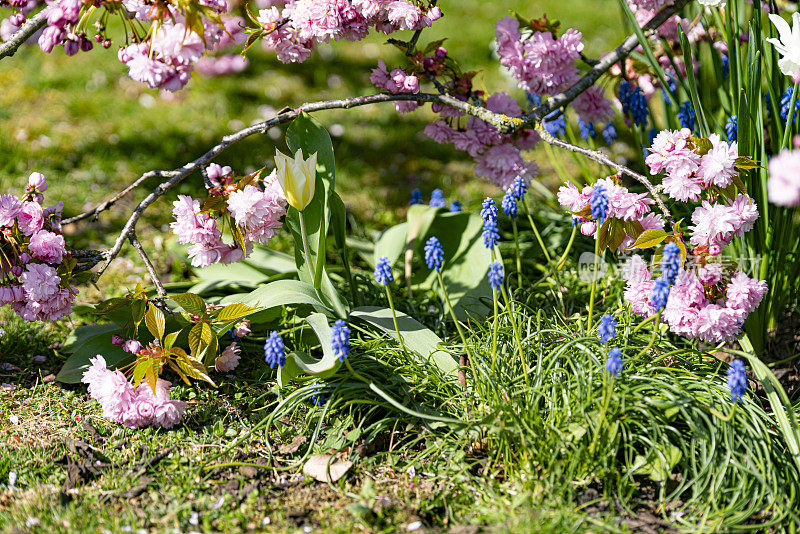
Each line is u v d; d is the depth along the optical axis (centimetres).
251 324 304
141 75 241
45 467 238
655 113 508
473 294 313
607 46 674
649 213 269
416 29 294
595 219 264
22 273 267
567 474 230
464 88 317
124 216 410
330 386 256
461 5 781
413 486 235
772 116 295
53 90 552
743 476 226
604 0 807
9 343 303
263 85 589
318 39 282
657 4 297
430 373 262
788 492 229
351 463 240
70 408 268
